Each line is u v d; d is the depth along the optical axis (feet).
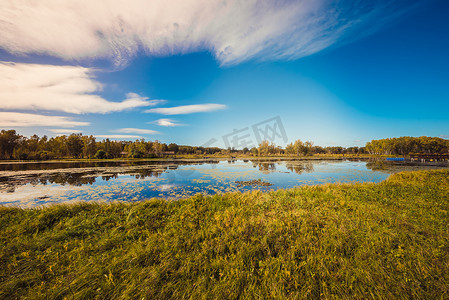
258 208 20.99
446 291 7.66
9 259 10.75
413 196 24.35
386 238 12.14
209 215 18.52
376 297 7.68
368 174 69.21
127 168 91.09
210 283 8.60
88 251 11.83
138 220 17.04
